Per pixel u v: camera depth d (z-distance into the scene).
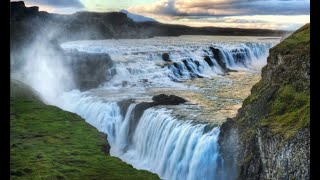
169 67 94.50
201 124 51.78
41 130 59.12
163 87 83.56
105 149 54.50
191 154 50.03
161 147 55.69
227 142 45.38
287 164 34.09
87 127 61.94
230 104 64.88
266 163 37.06
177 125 54.00
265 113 40.88
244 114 44.56
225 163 45.22
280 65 42.88
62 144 53.78
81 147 52.97
